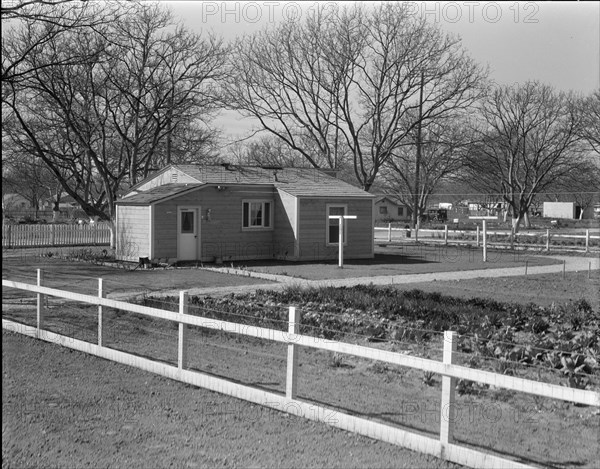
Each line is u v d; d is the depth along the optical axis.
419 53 54.09
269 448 7.53
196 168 35.62
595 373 10.49
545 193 64.19
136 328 14.57
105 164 39.97
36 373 10.90
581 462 7.00
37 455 7.37
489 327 14.34
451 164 61.81
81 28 30.84
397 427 7.89
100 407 9.05
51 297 19.44
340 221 31.09
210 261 33.28
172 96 41.47
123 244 32.81
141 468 7.01
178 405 9.14
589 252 42.19
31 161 58.81
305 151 61.34
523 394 9.56
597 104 58.44
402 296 19.64
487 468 6.75
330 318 14.88
